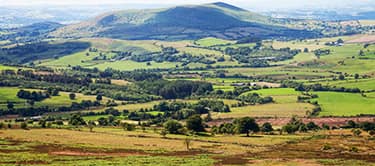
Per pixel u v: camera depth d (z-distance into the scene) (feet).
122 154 563.07
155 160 505.66
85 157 521.24
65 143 641.81
